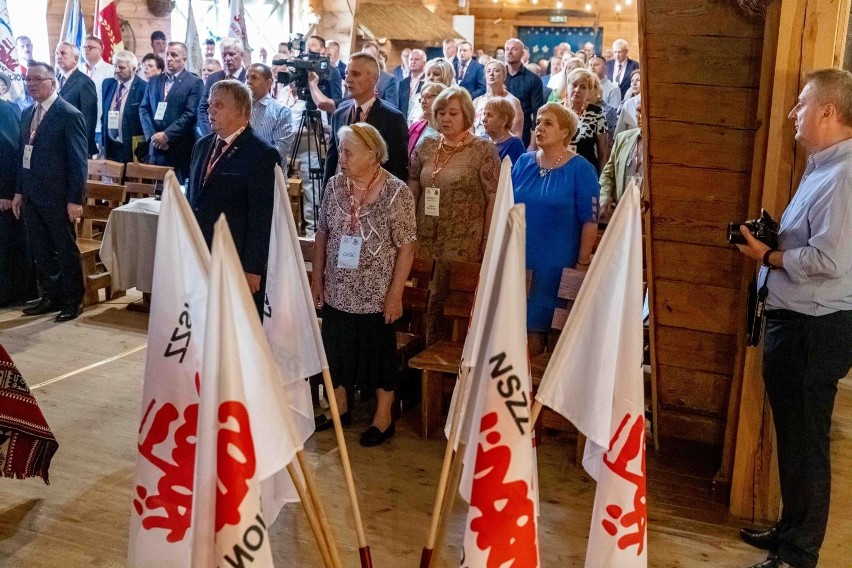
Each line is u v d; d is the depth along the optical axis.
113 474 3.16
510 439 1.61
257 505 1.52
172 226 1.81
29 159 4.92
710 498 3.11
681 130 2.97
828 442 2.48
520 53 6.87
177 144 6.52
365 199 3.28
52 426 3.54
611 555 1.87
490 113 4.13
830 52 2.55
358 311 3.33
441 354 3.55
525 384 1.61
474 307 1.99
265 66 5.64
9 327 4.91
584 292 1.78
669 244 3.15
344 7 9.85
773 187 2.68
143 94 6.88
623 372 1.82
